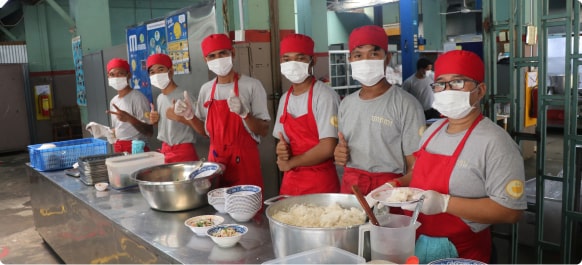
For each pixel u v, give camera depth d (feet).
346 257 4.46
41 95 33.42
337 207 5.65
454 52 5.36
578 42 7.44
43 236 12.60
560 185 9.86
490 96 8.48
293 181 8.26
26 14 34.04
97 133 12.49
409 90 19.39
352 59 7.00
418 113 6.86
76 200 9.02
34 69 34.63
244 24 13.14
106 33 23.94
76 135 34.22
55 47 34.96
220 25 13.24
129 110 12.91
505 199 5.01
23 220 16.60
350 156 7.38
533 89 12.23
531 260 9.09
